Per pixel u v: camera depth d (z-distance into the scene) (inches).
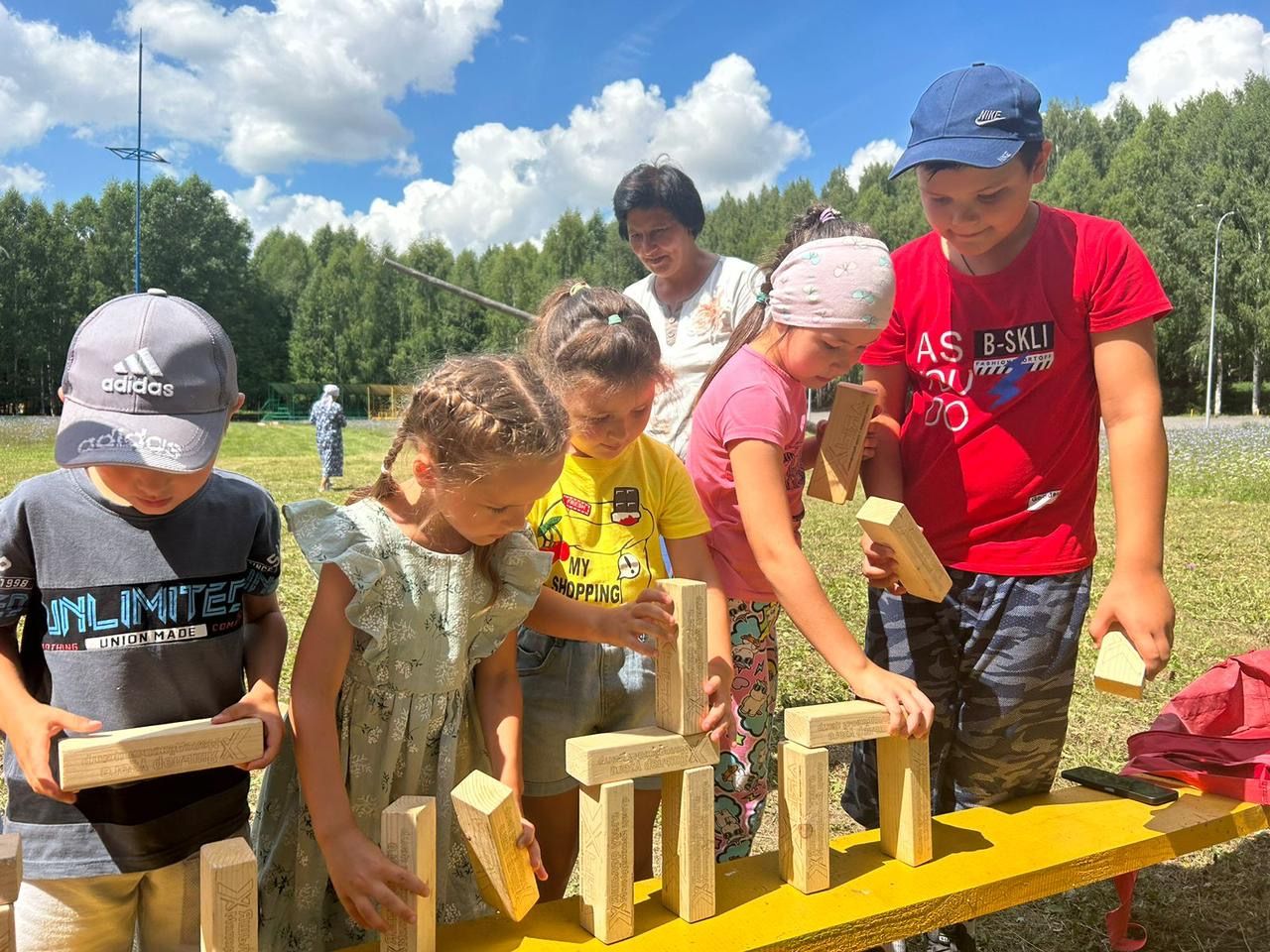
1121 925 89.0
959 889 62.4
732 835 88.0
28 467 605.3
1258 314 1600.6
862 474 91.7
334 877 53.8
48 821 59.6
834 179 3137.3
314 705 57.4
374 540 60.7
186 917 64.3
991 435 83.3
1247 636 207.3
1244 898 101.1
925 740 65.4
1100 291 79.3
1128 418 77.7
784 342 80.0
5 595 58.7
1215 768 80.4
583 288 79.7
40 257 2266.2
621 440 73.9
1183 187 1728.6
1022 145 74.3
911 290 87.9
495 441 53.7
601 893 54.6
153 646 61.1
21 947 60.0
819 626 69.4
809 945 56.8
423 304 2669.8
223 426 58.4
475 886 70.9
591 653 79.7
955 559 85.4
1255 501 460.4
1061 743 86.6
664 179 124.9
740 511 76.4
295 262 3152.1
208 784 63.6
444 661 63.4
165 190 2496.3
